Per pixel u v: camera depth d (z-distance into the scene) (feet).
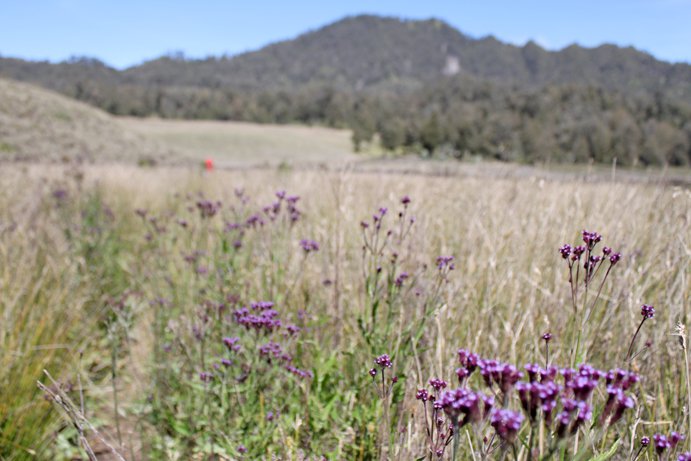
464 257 9.84
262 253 11.46
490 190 13.70
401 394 6.86
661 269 8.76
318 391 7.79
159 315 11.79
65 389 9.62
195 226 16.55
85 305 14.08
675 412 6.29
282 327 8.91
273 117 563.48
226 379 7.95
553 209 11.02
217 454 8.31
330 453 7.00
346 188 13.08
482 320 7.90
